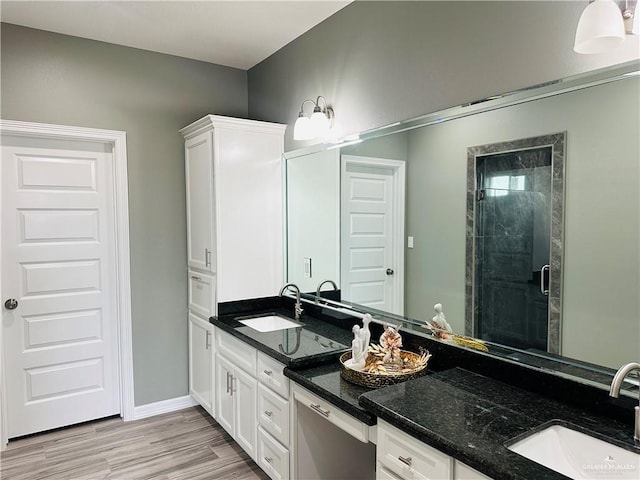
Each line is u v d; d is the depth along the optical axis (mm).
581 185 1464
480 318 1813
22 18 2664
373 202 2346
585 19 1278
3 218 2838
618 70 1348
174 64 3295
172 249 3344
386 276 2281
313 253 2859
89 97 2986
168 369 3373
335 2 2494
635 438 1238
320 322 2758
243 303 3027
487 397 1547
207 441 2938
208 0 2463
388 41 2258
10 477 2512
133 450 2814
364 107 2428
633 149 1334
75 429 3082
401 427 1372
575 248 1487
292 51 3033
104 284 3193
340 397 1683
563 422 1360
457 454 1194
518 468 1095
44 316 2994
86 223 3107
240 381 2580
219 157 2896
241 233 3004
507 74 1702
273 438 2236
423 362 1869
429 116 1993
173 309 3369
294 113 3035
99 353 3197
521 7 1647
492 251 1760
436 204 1988
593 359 1450
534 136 1594
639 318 1335
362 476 2271
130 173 3152
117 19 2689
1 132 2746
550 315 1565
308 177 2891
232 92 3547
